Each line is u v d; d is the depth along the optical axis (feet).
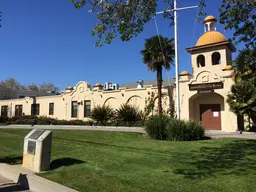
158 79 76.95
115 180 19.48
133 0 22.12
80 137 50.52
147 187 17.67
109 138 48.91
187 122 48.06
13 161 27.76
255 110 57.41
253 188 17.12
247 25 24.31
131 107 85.10
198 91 71.05
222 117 71.26
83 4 21.42
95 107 94.99
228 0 24.04
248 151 32.45
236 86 58.59
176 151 32.91
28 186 20.04
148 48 76.02
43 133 23.81
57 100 115.03
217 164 24.68
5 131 66.28
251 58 56.24
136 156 29.19
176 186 17.80
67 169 23.11
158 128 48.08
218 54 78.18
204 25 85.20
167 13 25.81
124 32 22.65
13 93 169.17
